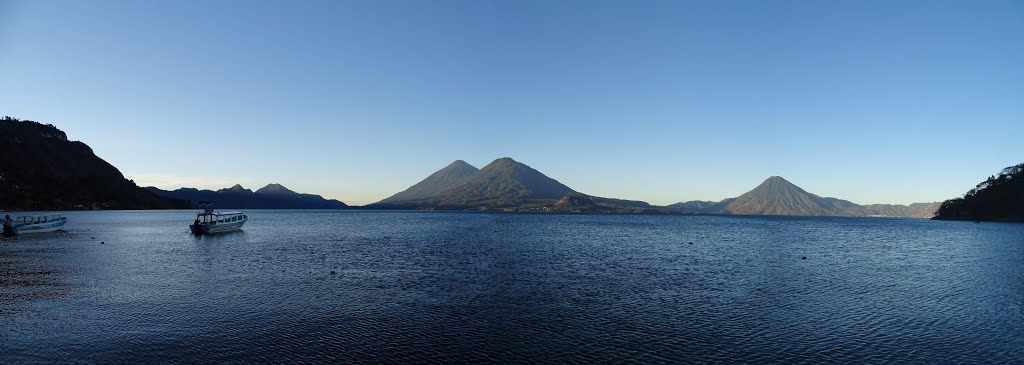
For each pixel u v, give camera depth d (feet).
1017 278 144.87
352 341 75.56
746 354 71.51
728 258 193.88
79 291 111.96
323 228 407.23
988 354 72.18
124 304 98.73
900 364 67.92
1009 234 391.24
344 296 107.76
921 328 85.76
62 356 68.54
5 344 73.05
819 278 141.79
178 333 79.00
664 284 127.75
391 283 124.98
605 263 171.73
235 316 89.51
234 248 217.36
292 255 189.47
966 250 240.32
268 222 533.96
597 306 100.07
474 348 73.00
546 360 68.54
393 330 81.30
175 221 493.77
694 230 434.71
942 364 68.08
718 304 103.45
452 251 209.46
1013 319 92.68
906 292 119.85
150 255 186.60
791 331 83.15
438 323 85.76
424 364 66.54
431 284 123.85
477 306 98.99
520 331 81.46
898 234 393.29
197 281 126.52
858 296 114.01
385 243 251.19
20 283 121.90
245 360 67.51
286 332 79.77
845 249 241.96
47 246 217.97
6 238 262.67
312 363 66.49
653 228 468.75
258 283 124.06
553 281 130.31
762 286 126.52
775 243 279.28
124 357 68.33
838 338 79.51
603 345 74.90
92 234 297.74
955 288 126.21
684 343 76.18
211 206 327.88
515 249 222.07
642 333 81.10
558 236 321.93
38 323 84.23
